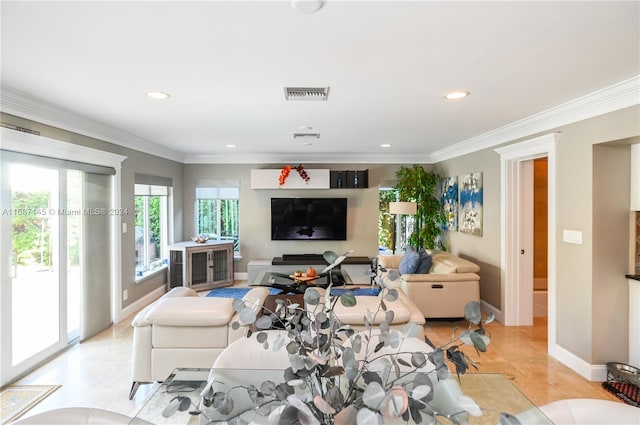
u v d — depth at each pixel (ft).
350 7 4.57
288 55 6.12
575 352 9.40
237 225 20.38
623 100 7.76
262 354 5.68
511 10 4.66
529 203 12.71
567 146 9.59
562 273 9.84
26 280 9.30
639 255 8.73
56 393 8.20
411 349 5.56
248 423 3.32
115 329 12.43
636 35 5.36
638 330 8.65
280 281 14.40
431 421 3.19
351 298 3.28
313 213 19.67
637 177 8.62
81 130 10.86
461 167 16.34
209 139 14.49
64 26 5.05
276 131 12.81
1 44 5.63
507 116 10.43
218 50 5.90
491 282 13.71
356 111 9.95
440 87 7.82
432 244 17.90
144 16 4.78
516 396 5.26
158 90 8.00
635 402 7.89
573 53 6.02
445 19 4.89
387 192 20.47
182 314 7.46
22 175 9.18
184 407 3.56
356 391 3.13
